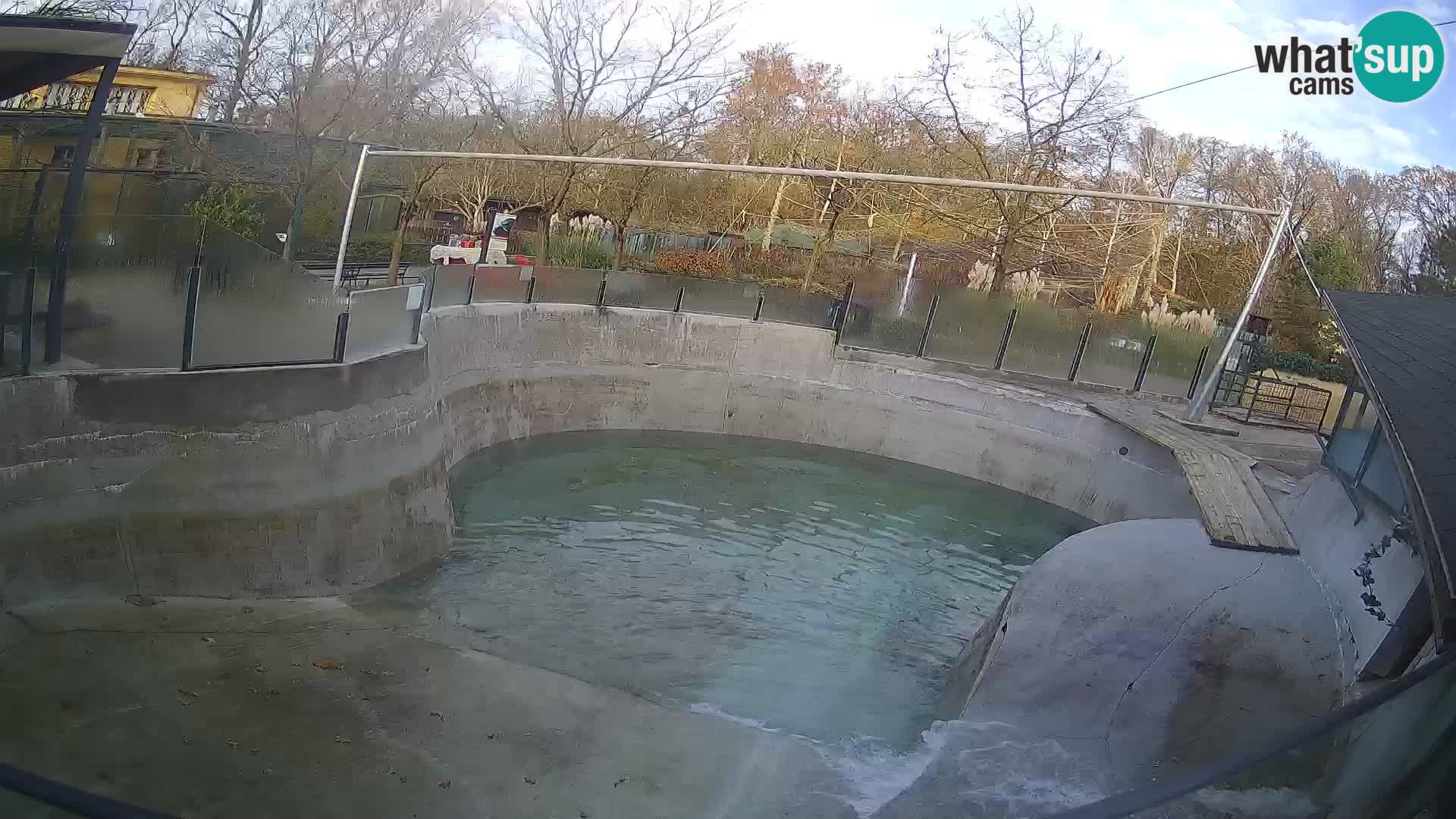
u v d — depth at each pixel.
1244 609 13.41
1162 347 33.25
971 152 45.31
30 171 14.35
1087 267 46.75
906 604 21.05
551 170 39.16
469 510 22.86
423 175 32.06
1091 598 13.80
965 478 31.36
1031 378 33.78
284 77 32.09
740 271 41.22
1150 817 8.57
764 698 15.31
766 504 26.72
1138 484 27.23
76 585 12.67
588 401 30.84
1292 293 48.53
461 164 39.25
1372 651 11.78
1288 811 8.49
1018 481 30.44
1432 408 11.23
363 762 10.95
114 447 13.11
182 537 13.91
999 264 41.97
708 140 47.78
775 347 33.25
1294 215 52.47
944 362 34.19
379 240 34.56
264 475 14.98
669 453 30.22
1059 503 29.47
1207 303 49.66
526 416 29.03
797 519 25.81
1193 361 33.22
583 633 16.91
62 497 12.53
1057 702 12.45
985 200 45.38
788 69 49.38
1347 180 56.19
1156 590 13.95
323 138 30.92
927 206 44.59
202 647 12.55
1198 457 22.58
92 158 26.00
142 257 13.71
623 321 31.67
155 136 27.66
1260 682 12.23
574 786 11.43
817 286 40.62
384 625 15.22
